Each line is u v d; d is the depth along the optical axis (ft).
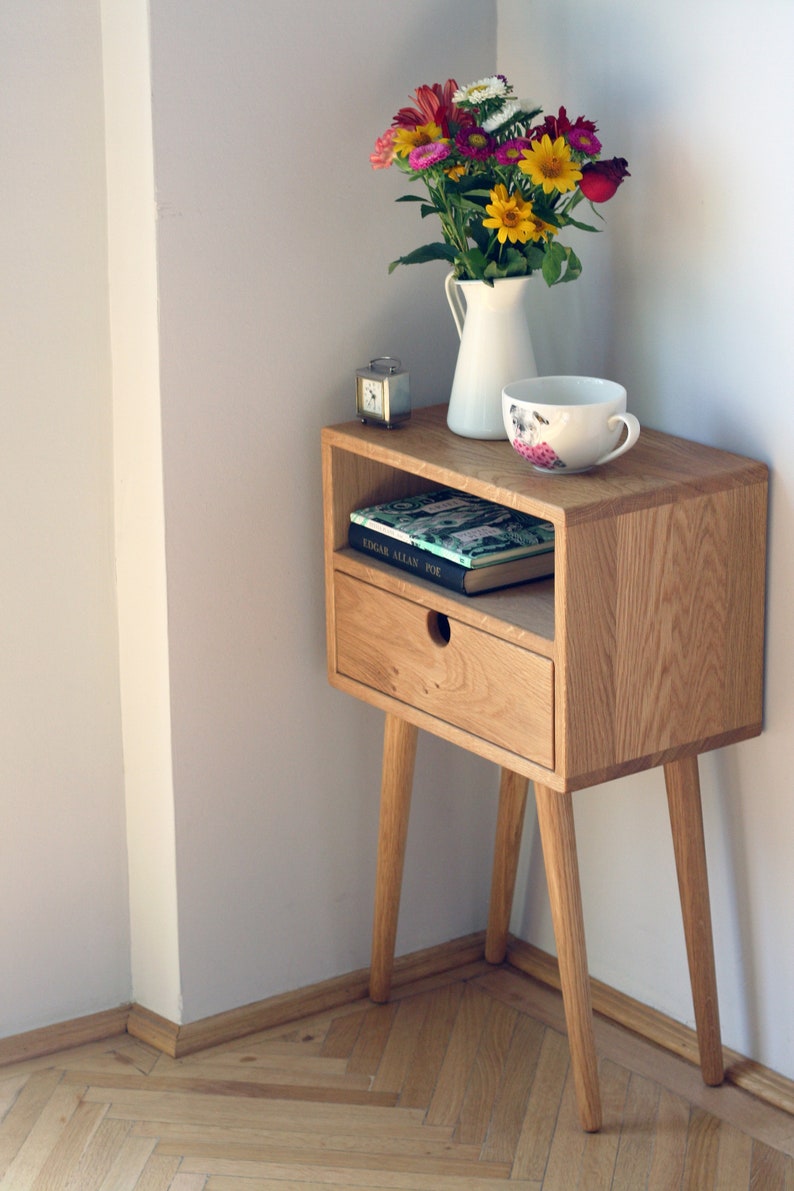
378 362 5.87
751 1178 5.23
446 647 5.26
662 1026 6.07
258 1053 6.08
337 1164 5.37
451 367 6.31
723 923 5.78
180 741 5.85
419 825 6.59
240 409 5.69
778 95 4.89
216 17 5.26
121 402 5.69
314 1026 6.28
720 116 5.11
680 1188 5.19
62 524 5.75
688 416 5.49
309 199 5.67
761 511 5.16
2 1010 6.08
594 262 5.77
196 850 6.00
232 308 5.57
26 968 6.10
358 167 5.77
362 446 5.53
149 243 5.34
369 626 5.65
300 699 6.15
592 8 5.56
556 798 5.08
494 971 6.72
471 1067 5.95
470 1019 6.31
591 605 4.75
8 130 5.29
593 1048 5.40
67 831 6.07
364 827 6.48
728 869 5.71
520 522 5.50
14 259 5.41
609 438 4.95
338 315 5.87
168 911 6.04
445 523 5.50
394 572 5.49
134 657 5.93
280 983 6.38
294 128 5.56
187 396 5.53
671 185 5.36
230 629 5.88
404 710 5.57
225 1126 5.59
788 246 4.96
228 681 5.92
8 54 5.23
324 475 5.75
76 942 6.19
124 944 6.31
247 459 5.76
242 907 6.19
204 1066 5.99
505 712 5.05
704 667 5.15
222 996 6.22
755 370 5.17
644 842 6.02
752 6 4.91
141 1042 6.19
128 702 6.02
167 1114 5.67
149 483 5.62
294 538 5.96
